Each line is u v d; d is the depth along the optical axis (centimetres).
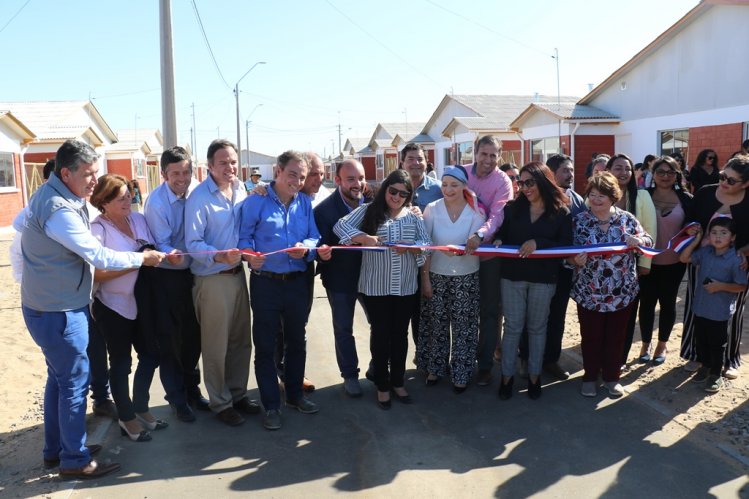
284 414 479
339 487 369
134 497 359
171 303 440
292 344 475
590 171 699
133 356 650
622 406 474
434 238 503
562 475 377
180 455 411
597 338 489
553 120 2377
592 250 466
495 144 526
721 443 406
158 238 433
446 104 3809
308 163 511
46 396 388
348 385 512
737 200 485
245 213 450
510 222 494
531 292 482
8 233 1978
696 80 1883
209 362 453
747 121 1719
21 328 751
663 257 529
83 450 379
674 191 544
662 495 351
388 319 476
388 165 4809
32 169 2414
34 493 364
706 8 1792
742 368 533
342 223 479
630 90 2191
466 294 499
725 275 471
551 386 523
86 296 372
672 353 581
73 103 3309
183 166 438
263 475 384
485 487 365
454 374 510
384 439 431
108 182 405
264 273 450
